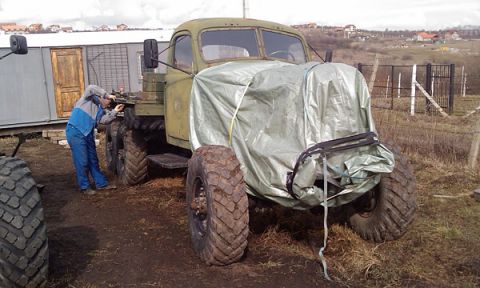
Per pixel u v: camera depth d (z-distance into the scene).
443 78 14.32
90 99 6.78
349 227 4.78
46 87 12.98
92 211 5.95
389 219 4.26
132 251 4.54
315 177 3.67
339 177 3.79
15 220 3.30
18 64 12.55
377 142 3.85
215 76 4.54
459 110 13.04
